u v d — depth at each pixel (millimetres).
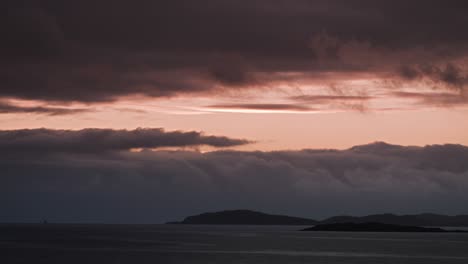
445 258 132875
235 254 139625
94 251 147500
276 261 120812
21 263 113000
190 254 138125
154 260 120000
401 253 148250
